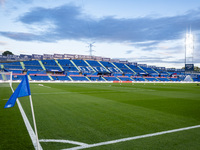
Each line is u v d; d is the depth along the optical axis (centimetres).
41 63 7694
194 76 9675
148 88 3391
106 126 686
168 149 463
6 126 672
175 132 618
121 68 9419
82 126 682
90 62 9212
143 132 613
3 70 6244
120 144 497
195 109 1113
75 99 1551
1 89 2541
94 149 461
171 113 972
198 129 660
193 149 465
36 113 924
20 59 7381
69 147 474
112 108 1110
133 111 1016
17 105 1179
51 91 2375
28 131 611
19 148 462
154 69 10481
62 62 8388
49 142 509
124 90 2781
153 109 1095
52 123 724
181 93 2375
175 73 10000
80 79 7162
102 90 2694
